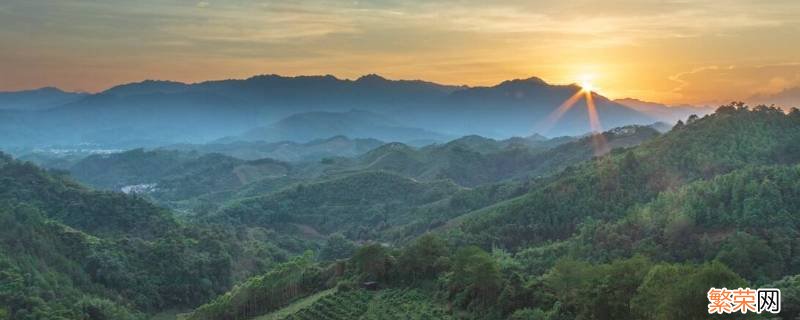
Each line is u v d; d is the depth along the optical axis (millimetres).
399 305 131875
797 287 85500
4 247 190000
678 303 68688
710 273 69688
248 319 153125
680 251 152000
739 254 137875
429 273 145500
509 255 174250
